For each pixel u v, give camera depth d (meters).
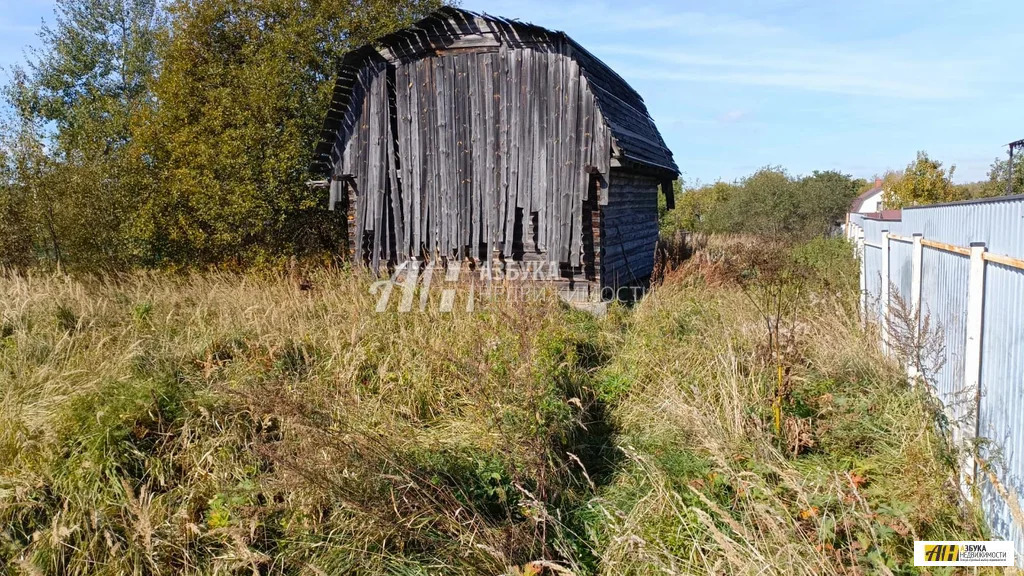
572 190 11.80
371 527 4.52
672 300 10.55
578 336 8.67
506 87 12.17
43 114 29.30
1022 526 3.33
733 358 6.55
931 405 5.05
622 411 6.90
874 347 7.18
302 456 4.97
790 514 4.41
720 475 5.04
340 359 7.46
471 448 5.84
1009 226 5.73
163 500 5.09
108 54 30.67
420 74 12.80
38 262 15.52
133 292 12.25
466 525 4.59
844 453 5.40
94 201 15.77
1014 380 3.80
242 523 4.73
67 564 4.58
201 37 17.27
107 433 5.32
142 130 16.58
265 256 16.11
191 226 16.05
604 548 4.56
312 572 4.36
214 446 5.61
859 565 3.80
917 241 6.46
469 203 12.58
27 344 8.05
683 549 4.34
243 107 16.23
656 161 14.88
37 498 4.96
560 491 5.17
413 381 7.09
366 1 18.08
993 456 4.02
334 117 13.59
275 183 15.75
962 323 4.95
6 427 5.77
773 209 29.64
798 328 7.66
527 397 5.85
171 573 4.50
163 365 7.30
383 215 13.25
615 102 13.50
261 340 8.07
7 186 14.98
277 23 17.61
